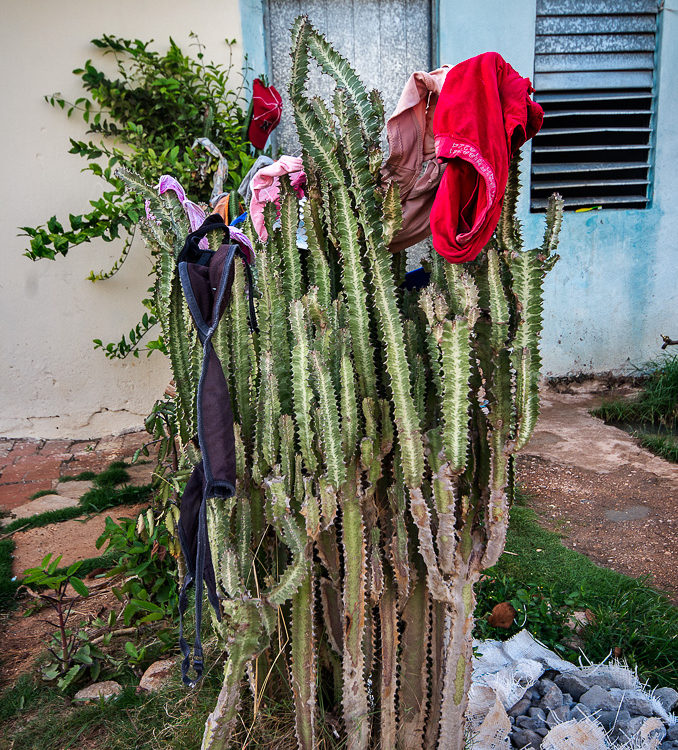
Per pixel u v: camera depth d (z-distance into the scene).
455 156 1.43
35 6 4.41
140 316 4.86
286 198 1.72
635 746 1.93
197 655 1.77
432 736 1.78
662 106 5.27
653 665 2.38
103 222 3.98
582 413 5.05
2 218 4.62
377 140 1.62
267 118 4.33
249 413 1.76
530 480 4.01
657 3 5.16
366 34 5.01
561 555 3.14
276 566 1.83
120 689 2.31
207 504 1.68
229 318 1.74
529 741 1.99
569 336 5.53
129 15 4.53
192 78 4.54
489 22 4.98
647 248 5.47
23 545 3.41
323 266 1.71
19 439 4.88
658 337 5.65
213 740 1.56
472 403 1.68
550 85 5.18
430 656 1.76
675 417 4.86
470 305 1.51
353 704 1.70
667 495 3.78
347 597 1.63
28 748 2.09
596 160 5.36
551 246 1.67
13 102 4.50
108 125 4.57
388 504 1.78
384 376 1.71
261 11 4.69
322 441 1.57
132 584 2.60
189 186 4.15
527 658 2.37
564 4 5.07
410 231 1.73
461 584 1.65
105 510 3.78
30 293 4.72
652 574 3.02
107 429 4.96
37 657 2.52
